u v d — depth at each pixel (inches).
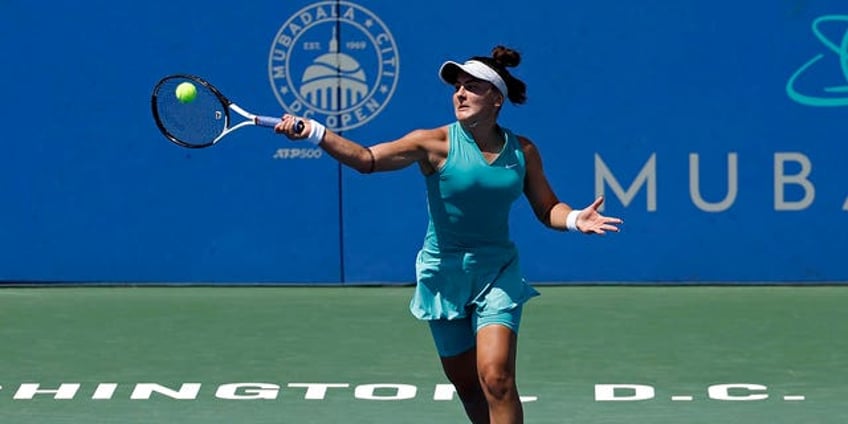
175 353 987.9
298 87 1184.8
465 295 673.0
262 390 890.1
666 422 812.6
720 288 1195.3
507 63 671.1
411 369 940.0
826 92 1181.1
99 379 918.4
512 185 665.0
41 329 1061.8
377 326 1066.1
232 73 1185.4
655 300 1152.8
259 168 1197.7
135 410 844.6
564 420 817.5
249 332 1050.1
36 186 1200.8
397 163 655.8
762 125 1184.2
